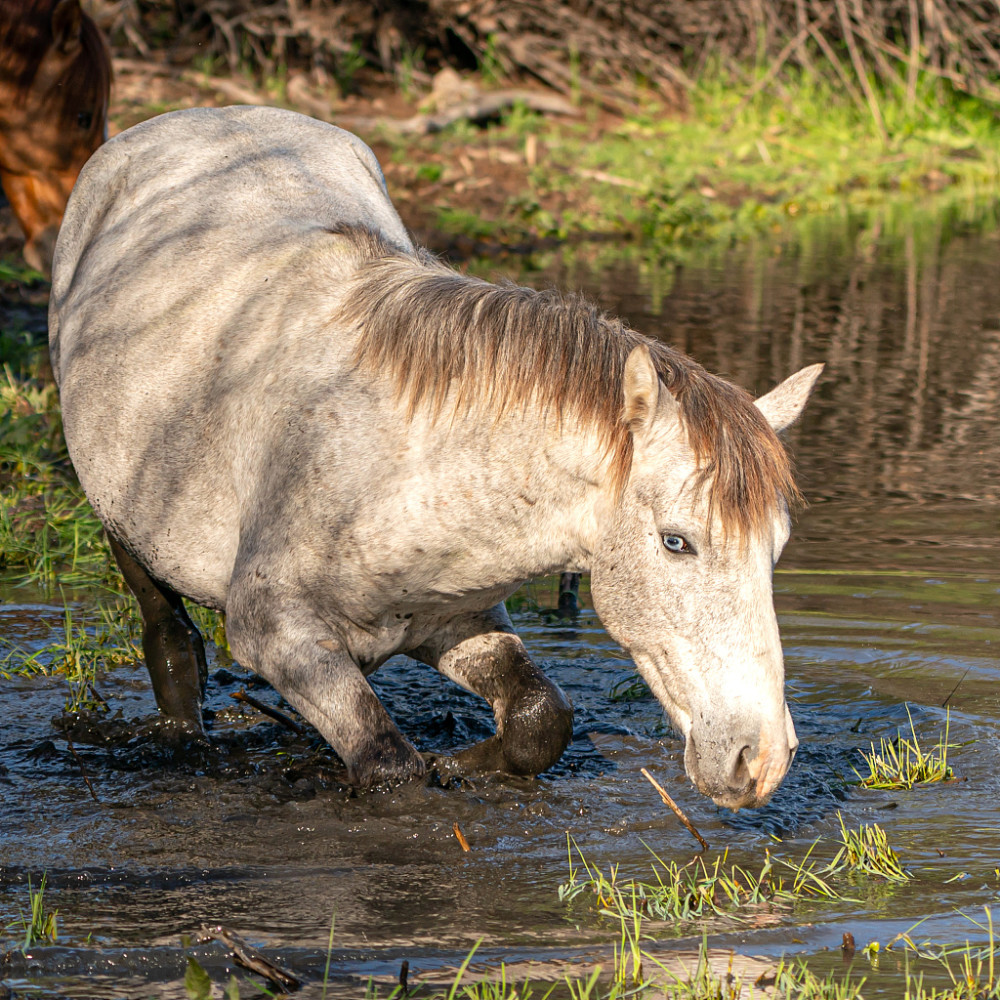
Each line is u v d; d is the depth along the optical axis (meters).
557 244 24.20
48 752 7.46
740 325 18.23
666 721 8.11
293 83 30.66
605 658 9.24
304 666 6.57
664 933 5.39
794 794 7.04
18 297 17.92
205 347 7.32
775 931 5.40
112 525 7.81
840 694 8.50
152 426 7.41
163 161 8.43
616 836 6.50
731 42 37.06
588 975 5.01
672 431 5.92
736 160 32.25
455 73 33.66
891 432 14.18
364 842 6.35
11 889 5.82
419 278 6.83
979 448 13.72
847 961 5.15
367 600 6.66
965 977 5.00
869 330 18.30
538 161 28.81
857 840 6.39
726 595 5.78
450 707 8.53
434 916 5.57
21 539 11.06
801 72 37.53
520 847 6.34
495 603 7.04
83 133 12.98
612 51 35.72
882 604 9.92
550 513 6.34
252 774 7.25
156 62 31.89
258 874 6.00
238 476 7.04
